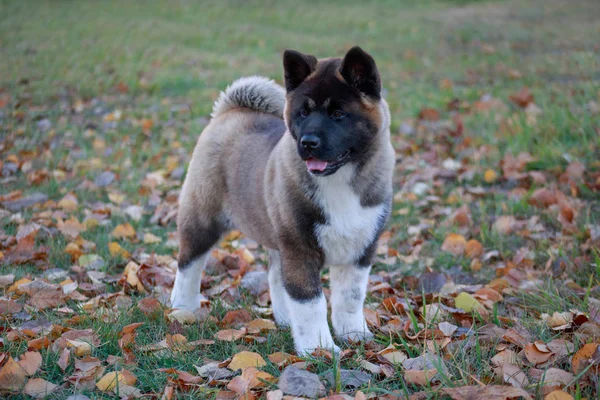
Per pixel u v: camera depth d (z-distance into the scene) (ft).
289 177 5.75
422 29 19.29
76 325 6.09
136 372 5.59
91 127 11.29
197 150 6.56
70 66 14.99
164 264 7.30
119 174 9.18
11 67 14.66
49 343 5.74
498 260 7.36
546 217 7.92
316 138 5.55
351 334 5.99
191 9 22.61
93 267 7.11
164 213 8.30
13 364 5.39
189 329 6.11
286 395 5.27
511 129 9.70
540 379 5.26
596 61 13.50
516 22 19.13
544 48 15.60
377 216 5.87
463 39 17.65
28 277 6.79
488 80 13.43
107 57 15.87
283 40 18.33
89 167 9.32
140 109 12.25
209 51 17.01
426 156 9.49
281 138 6.08
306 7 23.58
